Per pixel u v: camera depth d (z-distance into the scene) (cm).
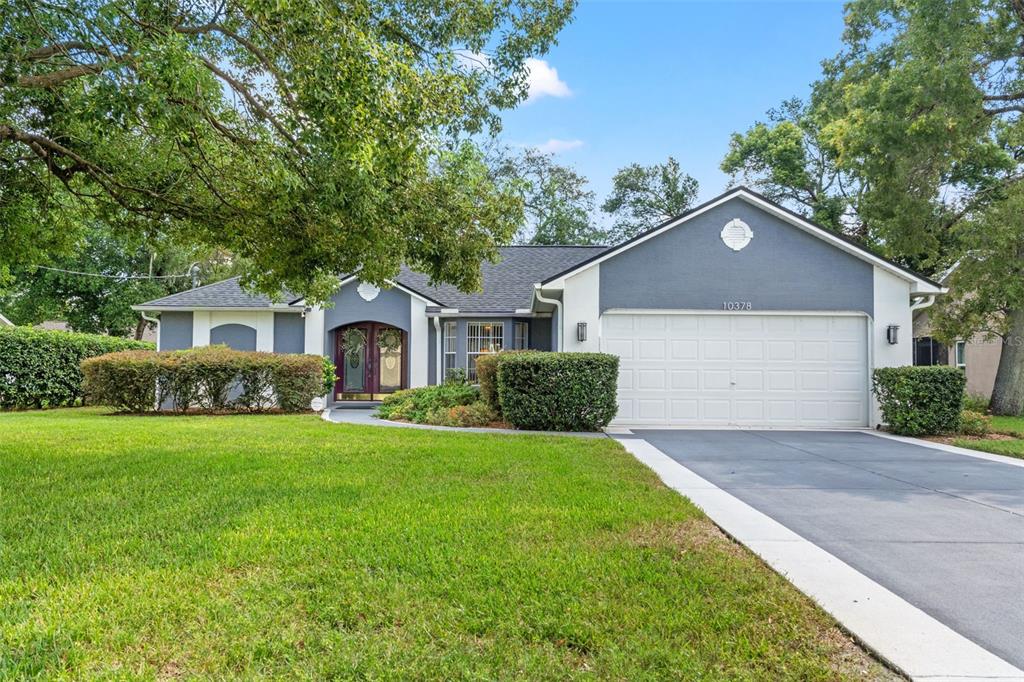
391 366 1811
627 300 1253
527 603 336
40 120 711
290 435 1002
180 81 519
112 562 393
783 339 1257
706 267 1257
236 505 535
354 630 306
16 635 292
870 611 338
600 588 357
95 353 1805
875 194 1612
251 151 696
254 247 822
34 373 1612
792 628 313
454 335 1717
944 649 295
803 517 536
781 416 1249
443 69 610
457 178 796
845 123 1733
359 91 538
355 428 1115
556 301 1317
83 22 546
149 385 1423
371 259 801
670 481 687
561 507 537
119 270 2997
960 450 948
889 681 268
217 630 302
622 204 3841
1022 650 296
